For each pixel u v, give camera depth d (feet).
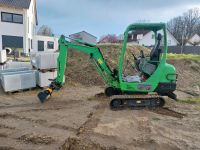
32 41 92.94
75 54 44.29
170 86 23.50
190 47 115.34
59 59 24.25
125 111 22.77
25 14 78.38
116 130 17.85
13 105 24.09
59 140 15.88
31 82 30.66
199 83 39.81
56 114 21.34
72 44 24.18
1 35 76.74
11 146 14.98
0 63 36.88
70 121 19.57
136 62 25.99
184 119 20.99
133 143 15.81
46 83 31.30
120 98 22.71
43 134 16.78
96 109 23.26
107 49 47.01
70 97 27.76
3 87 29.45
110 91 26.37
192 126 19.25
